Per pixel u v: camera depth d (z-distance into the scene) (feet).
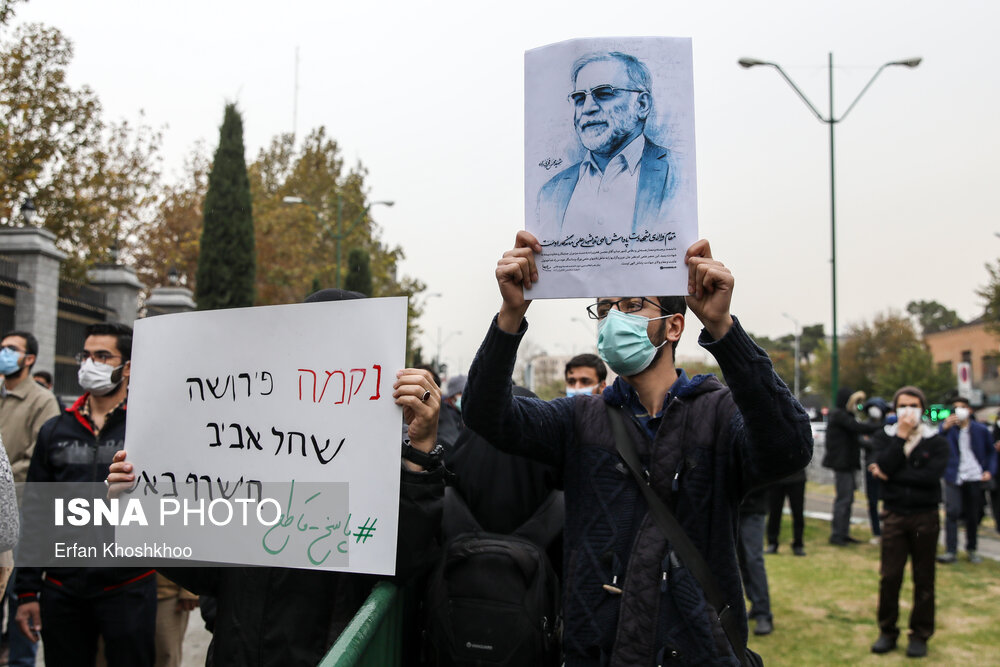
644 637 6.16
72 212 60.75
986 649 16.66
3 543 6.52
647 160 6.14
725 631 6.16
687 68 6.19
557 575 8.27
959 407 27.61
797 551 27.07
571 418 7.27
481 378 6.67
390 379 6.94
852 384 166.61
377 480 6.81
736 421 6.45
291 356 7.25
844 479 29.17
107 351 10.66
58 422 10.85
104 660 10.49
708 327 6.00
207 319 7.58
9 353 14.97
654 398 7.00
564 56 6.35
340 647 5.04
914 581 16.48
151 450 7.54
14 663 13.07
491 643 7.11
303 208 94.99
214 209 61.05
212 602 8.52
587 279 6.20
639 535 6.45
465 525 8.25
